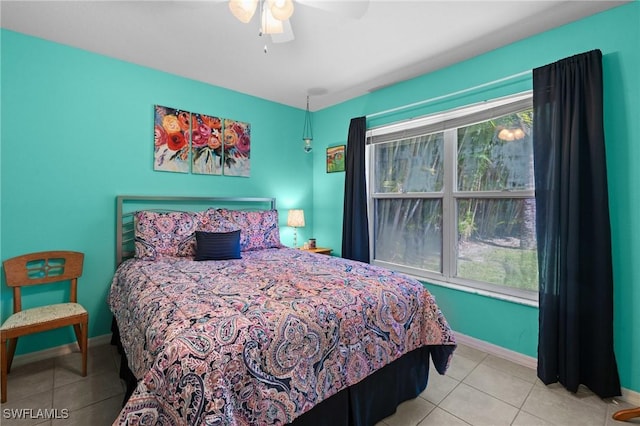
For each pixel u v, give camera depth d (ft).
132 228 8.88
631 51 5.89
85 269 8.13
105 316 8.41
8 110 7.03
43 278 7.29
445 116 8.98
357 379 4.76
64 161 7.77
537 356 6.95
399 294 5.68
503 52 7.63
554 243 6.48
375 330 5.12
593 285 6.09
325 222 12.84
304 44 7.59
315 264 7.48
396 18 6.48
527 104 7.29
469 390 6.31
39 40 7.35
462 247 8.99
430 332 5.94
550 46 6.88
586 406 5.79
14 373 6.79
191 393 3.17
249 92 11.00
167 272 6.58
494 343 7.89
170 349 3.46
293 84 10.22
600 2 5.93
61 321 6.44
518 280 7.85
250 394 3.60
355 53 8.03
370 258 11.36
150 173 9.12
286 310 4.35
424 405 5.83
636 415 5.24
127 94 8.65
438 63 8.60
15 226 7.16
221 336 3.67
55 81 7.59
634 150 5.88
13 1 5.93
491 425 5.28
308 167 13.20
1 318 7.01
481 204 8.57
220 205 10.69
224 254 8.27
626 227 5.98
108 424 5.18
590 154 6.12
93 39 7.43
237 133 10.95
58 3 6.01
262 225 10.27
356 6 5.34
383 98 10.53
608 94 6.13
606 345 5.90
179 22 6.68
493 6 6.08
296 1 5.38
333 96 11.39
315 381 4.23
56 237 7.69
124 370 6.21
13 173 7.13
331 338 4.51
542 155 6.75
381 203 11.25
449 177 9.16
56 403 5.74
